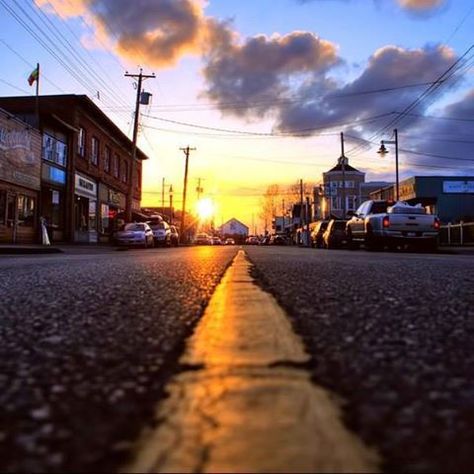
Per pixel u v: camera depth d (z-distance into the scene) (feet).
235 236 507.30
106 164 142.92
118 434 5.45
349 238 82.17
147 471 4.67
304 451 5.03
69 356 8.73
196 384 6.97
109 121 133.69
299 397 6.42
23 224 92.22
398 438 5.41
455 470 4.81
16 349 9.27
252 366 7.82
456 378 7.43
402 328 10.71
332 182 272.10
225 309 13.00
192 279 21.72
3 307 14.14
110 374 7.63
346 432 5.51
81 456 4.98
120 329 10.88
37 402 6.46
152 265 32.89
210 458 4.88
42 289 18.30
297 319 11.55
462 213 146.72
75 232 116.47
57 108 113.80
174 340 9.75
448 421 5.87
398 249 76.79
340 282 19.29
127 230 108.17
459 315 12.23
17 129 88.48
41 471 4.71
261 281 19.80
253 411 5.97
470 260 39.14
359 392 6.76
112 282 20.59
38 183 96.99
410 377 7.43
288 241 326.85
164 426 5.60
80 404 6.36
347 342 9.45
